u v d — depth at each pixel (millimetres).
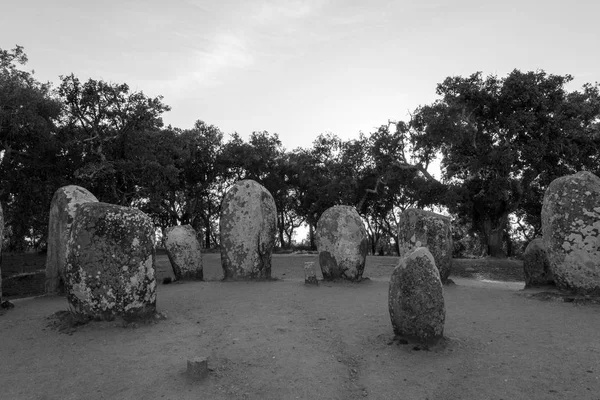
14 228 27219
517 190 28578
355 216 12836
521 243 41156
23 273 20828
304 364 6309
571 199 9586
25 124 23828
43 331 7812
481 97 26797
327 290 11086
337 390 5695
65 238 11672
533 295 9961
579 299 9141
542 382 5586
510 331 7379
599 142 27062
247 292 10883
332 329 7789
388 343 6895
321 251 12719
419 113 29062
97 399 5555
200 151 37031
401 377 5926
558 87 26766
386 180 32938
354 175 34562
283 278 14922
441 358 6371
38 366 6426
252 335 7398
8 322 8609
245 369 6203
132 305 8008
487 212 31250
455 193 28328
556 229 9727
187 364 6020
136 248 8078
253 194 13117
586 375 5680
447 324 7895
